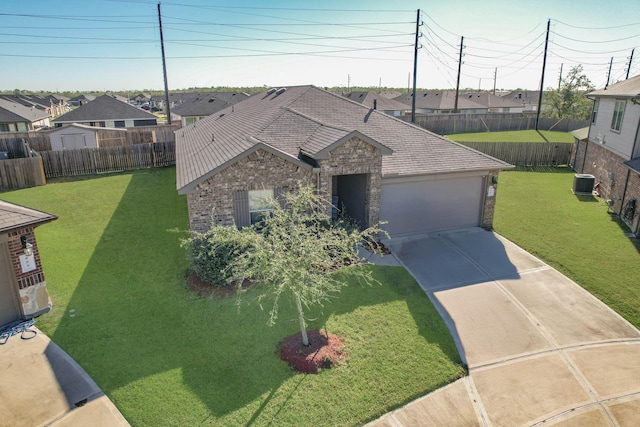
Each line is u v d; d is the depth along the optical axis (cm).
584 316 1087
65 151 2692
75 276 1291
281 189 1369
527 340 992
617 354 939
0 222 980
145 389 817
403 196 1587
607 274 1305
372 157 1446
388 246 1532
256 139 1425
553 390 836
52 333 998
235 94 6538
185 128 3050
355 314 1084
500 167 1639
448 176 1619
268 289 1160
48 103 8775
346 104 2077
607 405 795
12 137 3064
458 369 892
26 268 1038
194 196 1276
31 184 2450
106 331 1007
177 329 1016
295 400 795
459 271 1339
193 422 743
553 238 1608
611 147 2127
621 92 1986
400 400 804
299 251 909
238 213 1346
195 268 1240
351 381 847
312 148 1430
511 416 773
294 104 1967
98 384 831
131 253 1466
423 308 1120
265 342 966
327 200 1416
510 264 1387
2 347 942
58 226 1753
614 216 1880
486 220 1712
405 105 6762
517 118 5019
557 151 3066
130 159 2897
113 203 2084
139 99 13175
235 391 816
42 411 764
